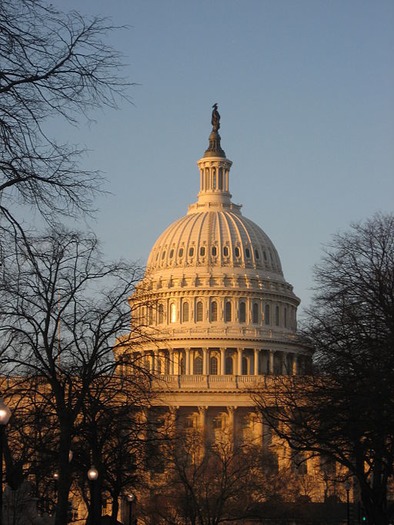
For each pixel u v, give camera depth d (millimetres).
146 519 146000
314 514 162625
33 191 31312
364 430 62625
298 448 68062
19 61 30453
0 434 41969
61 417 61062
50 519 98438
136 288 70875
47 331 59531
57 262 58375
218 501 128750
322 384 71312
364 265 70000
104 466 74562
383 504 71000
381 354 61156
